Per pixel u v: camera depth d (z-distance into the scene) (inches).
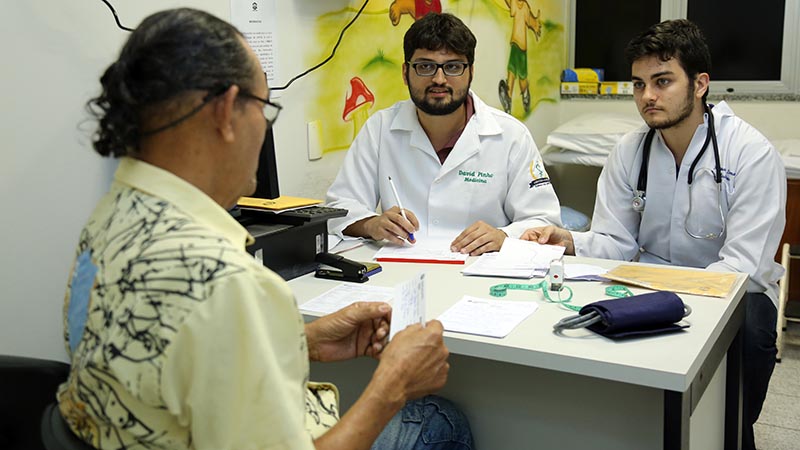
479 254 82.5
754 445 93.9
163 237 35.0
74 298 37.8
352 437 40.9
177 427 35.7
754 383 89.0
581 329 58.3
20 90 65.4
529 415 63.4
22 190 66.3
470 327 58.7
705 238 92.1
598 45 190.2
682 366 50.7
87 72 71.4
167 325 33.3
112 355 34.0
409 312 50.6
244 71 38.0
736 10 174.9
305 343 38.2
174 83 35.9
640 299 58.1
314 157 103.7
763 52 173.9
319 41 102.3
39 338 69.0
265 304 35.2
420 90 91.2
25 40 65.6
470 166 95.9
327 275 74.9
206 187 38.4
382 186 98.7
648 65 87.3
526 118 170.4
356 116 111.8
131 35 37.7
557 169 181.5
